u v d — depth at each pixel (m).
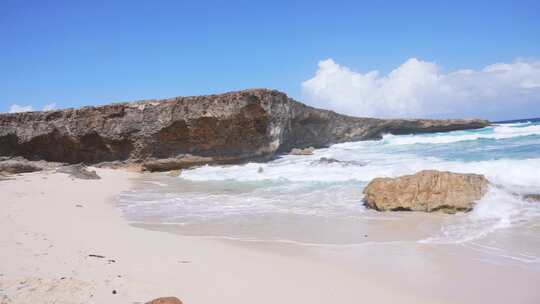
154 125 27.38
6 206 12.17
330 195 14.04
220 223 10.79
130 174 25.03
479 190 10.87
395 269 6.89
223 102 26.56
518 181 12.92
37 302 4.90
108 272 6.22
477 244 8.12
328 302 5.48
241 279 6.29
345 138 41.84
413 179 11.40
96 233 9.23
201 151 27.88
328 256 7.69
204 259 7.37
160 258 7.28
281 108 28.62
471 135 35.47
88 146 28.38
